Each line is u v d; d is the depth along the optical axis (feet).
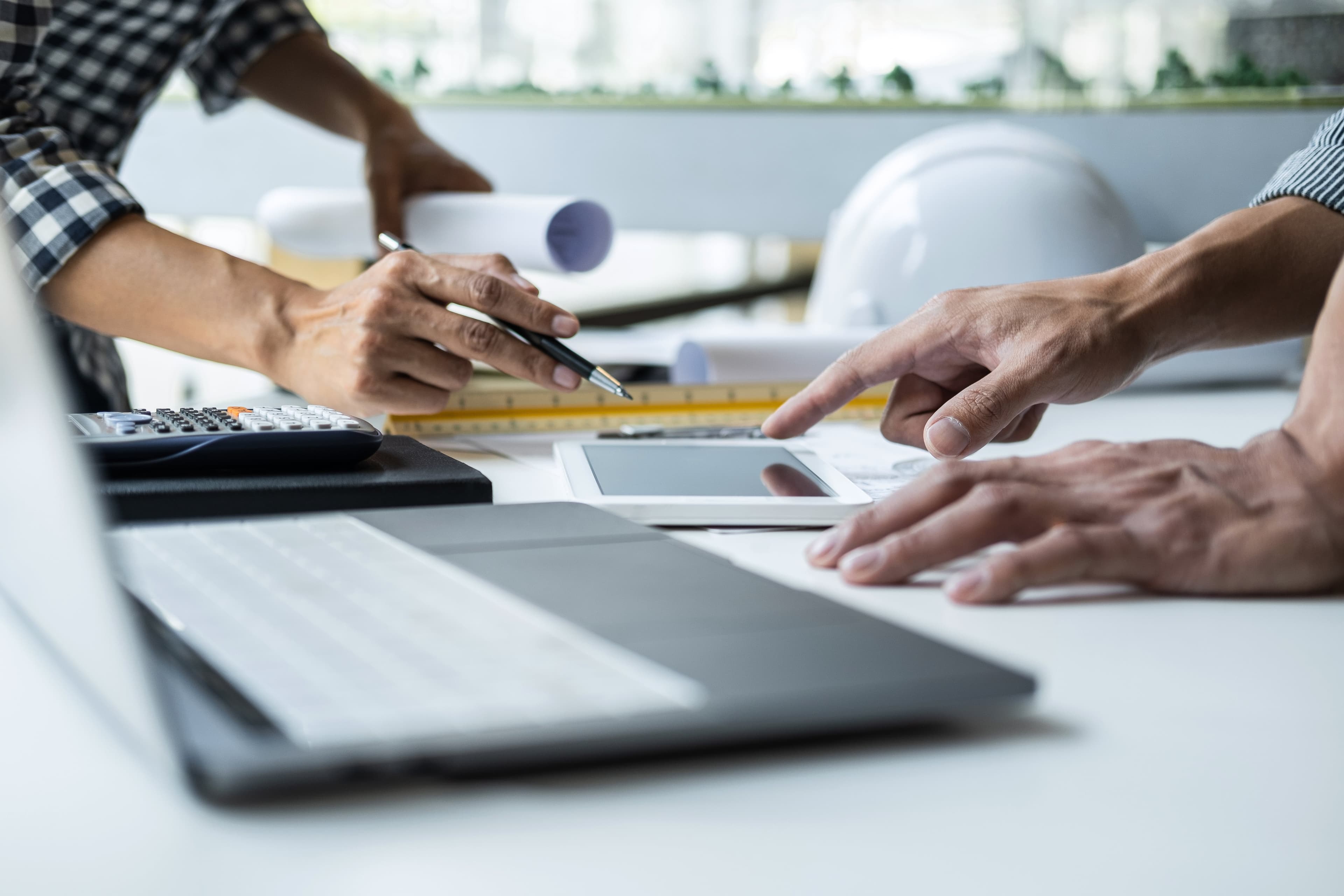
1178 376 3.99
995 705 1.09
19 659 1.26
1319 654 1.40
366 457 2.19
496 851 0.87
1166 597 1.64
